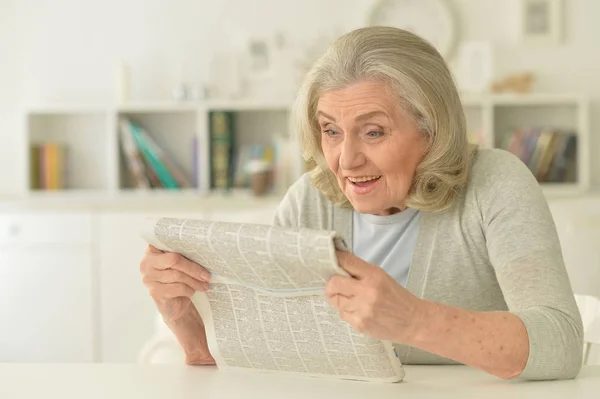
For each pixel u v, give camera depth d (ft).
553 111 13.15
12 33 13.74
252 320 3.74
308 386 3.50
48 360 12.28
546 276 3.83
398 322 3.33
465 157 4.34
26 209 12.23
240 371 3.88
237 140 13.60
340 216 4.91
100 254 12.21
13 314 12.27
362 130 4.07
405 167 4.17
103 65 13.67
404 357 4.46
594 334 4.89
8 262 12.26
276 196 12.53
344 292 3.32
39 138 13.69
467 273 4.54
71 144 13.76
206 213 12.12
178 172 13.28
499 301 4.62
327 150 4.25
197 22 13.56
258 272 3.53
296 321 3.61
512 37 13.14
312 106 4.37
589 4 13.05
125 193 13.03
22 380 3.58
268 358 3.77
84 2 13.65
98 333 12.25
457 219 4.48
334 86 4.06
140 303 12.20
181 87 13.24
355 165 4.11
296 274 3.43
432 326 3.36
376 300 3.25
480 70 12.86
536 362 3.45
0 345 12.29
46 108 13.04
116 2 13.62
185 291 3.83
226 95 13.43
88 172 13.78
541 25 13.05
